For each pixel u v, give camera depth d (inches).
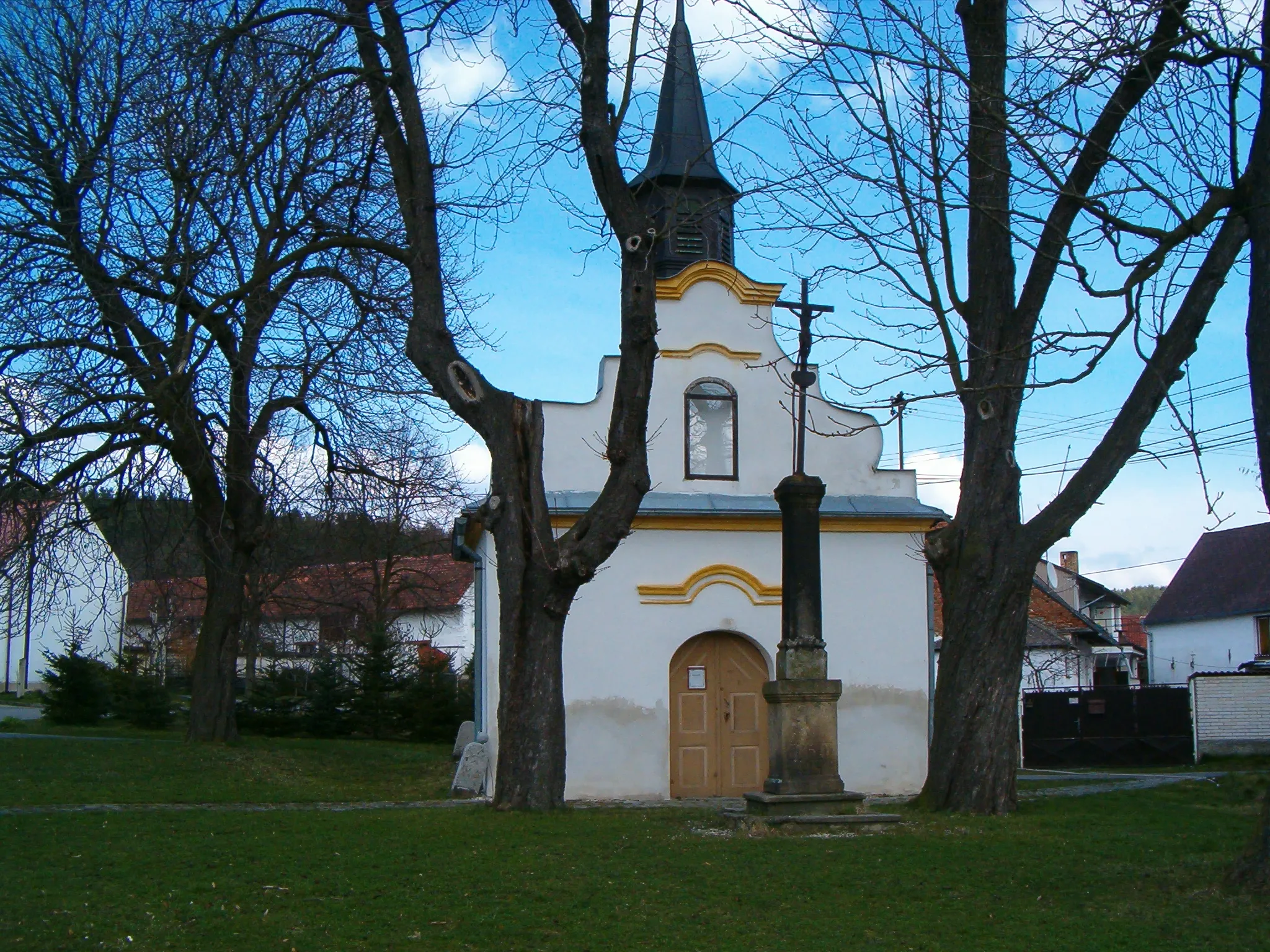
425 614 1935.3
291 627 1785.2
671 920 327.6
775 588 741.3
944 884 369.7
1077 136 390.6
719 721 737.0
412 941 307.7
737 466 763.4
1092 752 1089.4
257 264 729.6
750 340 773.3
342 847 429.7
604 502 532.1
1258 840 347.9
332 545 1071.6
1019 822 512.4
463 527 809.5
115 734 1111.0
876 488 775.7
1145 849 430.6
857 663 744.3
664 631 728.3
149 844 437.1
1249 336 358.6
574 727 711.7
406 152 597.9
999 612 553.3
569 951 300.0
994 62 546.6
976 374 566.9
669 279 768.3
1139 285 386.0
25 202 743.7
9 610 760.3
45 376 706.2
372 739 1289.4
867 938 309.1
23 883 366.9
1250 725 1081.4
